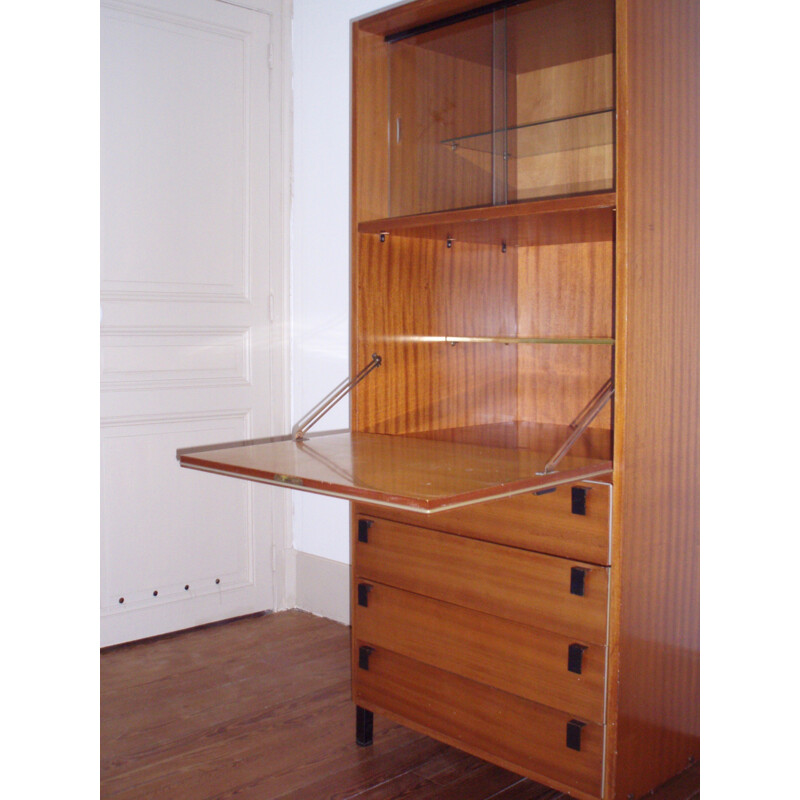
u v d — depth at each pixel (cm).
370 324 219
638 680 181
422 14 208
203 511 319
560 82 237
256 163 324
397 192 224
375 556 216
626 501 173
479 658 196
